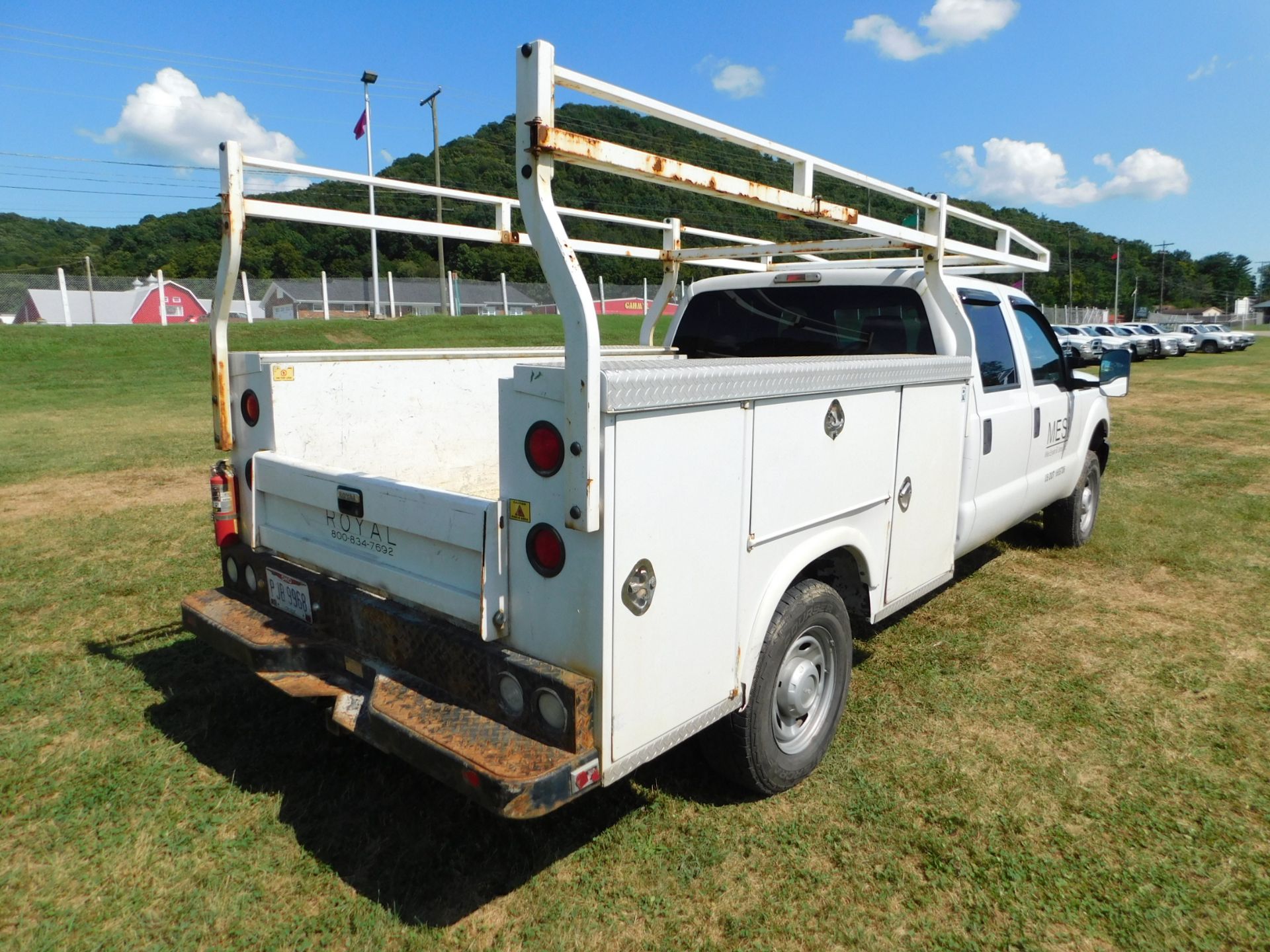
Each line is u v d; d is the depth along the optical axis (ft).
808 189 10.36
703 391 7.76
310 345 81.10
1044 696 12.75
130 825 9.42
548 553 7.37
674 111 8.32
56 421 42.73
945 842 9.28
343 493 9.34
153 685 12.87
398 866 8.77
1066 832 9.46
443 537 8.16
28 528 21.77
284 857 8.92
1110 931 8.02
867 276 14.24
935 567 13.03
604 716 7.27
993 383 14.82
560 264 6.80
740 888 8.52
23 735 11.31
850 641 10.86
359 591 9.34
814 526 9.79
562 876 8.66
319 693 9.06
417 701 8.16
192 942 7.73
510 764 7.03
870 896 8.43
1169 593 17.43
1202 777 10.60
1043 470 17.33
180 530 21.68
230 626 10.18
